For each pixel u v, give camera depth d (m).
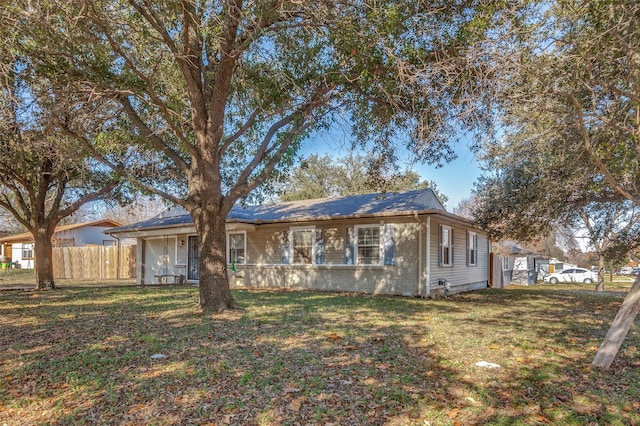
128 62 7.31
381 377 4.67
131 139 9.45
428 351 5.79
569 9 5.12
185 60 7.89
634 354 5.82
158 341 6.29
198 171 9.01
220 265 8.99
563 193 11.12
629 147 5.39
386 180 11.45
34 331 7.20
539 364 5.24
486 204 13.98
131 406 3.94
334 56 8.39
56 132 9.39
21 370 4.97
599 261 18.27
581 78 5.47
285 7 7.24
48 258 15.74
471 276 17.34
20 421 3.65
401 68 6.75
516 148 9.34
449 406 3.91
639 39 4.96
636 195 6.48
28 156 13.01
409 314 8.98
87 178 14.70
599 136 5.81
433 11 6.78
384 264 13.72
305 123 9.58
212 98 8.79
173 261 19.30
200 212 8.95
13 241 35.25
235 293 13.61
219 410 3.83
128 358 5.41
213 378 4.64
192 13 6.98
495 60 5.67
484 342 6.34
